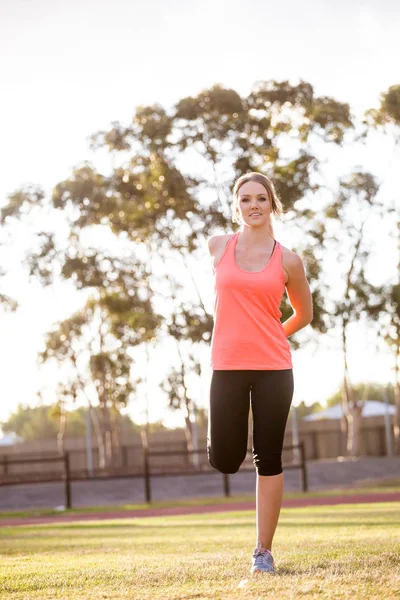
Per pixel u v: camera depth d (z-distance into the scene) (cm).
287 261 385
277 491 376
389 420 3656
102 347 3491
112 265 3153
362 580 315
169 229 3062
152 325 3095
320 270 2964
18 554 573
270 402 373
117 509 1859
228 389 375
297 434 3638
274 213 399
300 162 2955
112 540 717
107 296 3145
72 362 3556
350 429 3347
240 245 388
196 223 3020
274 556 423
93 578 366
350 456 3341
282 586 308
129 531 920
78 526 1143
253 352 374
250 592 299
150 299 3177
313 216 2988
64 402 3581
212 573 366
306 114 2977
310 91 2983
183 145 2962
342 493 2036
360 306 3003
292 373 382
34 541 759
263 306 376
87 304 3506
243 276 376
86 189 3011
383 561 374
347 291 3017
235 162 2950
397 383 3450
